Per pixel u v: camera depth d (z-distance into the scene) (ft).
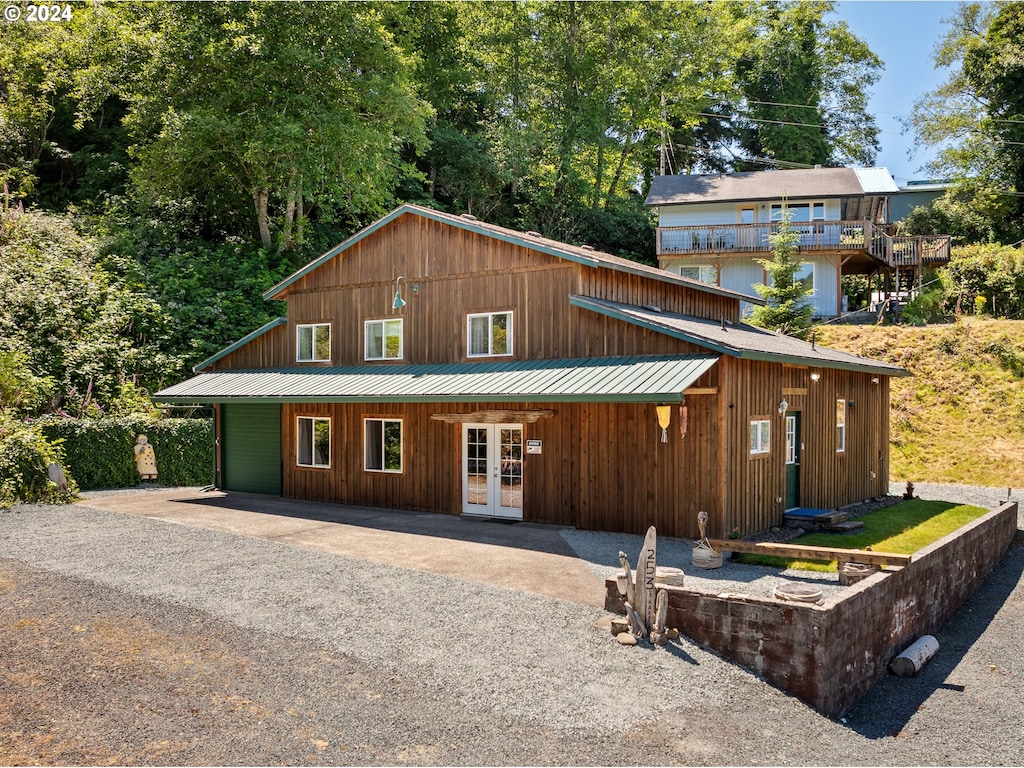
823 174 123.65
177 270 87.10
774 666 23.47
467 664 22.82
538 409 47.57
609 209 152.56
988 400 81.71
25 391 59.57
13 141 101.45
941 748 21.56
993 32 149.28
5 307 67.56
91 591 28.76
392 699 20.47
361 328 59.00
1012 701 25.44
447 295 54.24
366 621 26.32
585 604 28.89
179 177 90.74
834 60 184.85
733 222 120.57
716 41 156.66
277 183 93.91
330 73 87.56
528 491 47.93
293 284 63.62
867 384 62.90
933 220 152.66
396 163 108.17
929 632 32.40
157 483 64.34
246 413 63.87
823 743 20.35
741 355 39.04
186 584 30.30
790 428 49.11
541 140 139.23
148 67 84.17
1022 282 107.24
